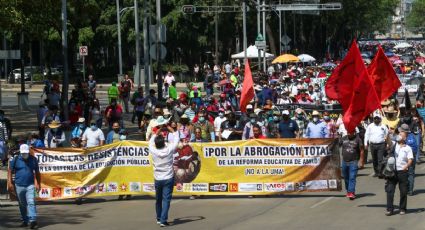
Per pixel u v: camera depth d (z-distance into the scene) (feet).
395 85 74.79
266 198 67.72
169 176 55.31
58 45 252.83
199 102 115.85
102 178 67.26
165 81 156.25
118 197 69.46
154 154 55.26
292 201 65.41
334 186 66.23
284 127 79.20
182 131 79.05
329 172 66.39
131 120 128.57
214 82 188.75
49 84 137.28
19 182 56.03
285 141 66.39
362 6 306.76
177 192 67.31
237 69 181.47
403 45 477.36
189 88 135.64
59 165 66.69
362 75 64.39
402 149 57.11
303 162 66.39
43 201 69.21
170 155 55.42
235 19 259.19
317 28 317.83
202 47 268.62
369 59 289.12
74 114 104.32
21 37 151.43
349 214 57.67
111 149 67.31
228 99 115.55
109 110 100.37
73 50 259.39
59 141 79.46
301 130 90.74
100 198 70.38
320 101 112.47
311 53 315.78
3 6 106.22
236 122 84.02
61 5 110.52
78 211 63.57
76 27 247.09
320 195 68.18
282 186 66.64
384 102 89.92
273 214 59.16
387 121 81.92
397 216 56.44
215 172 67.21
